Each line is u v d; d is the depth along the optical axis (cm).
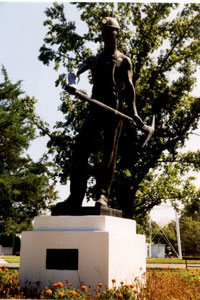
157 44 1873
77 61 1883
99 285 422
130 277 492
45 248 480
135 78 1861
